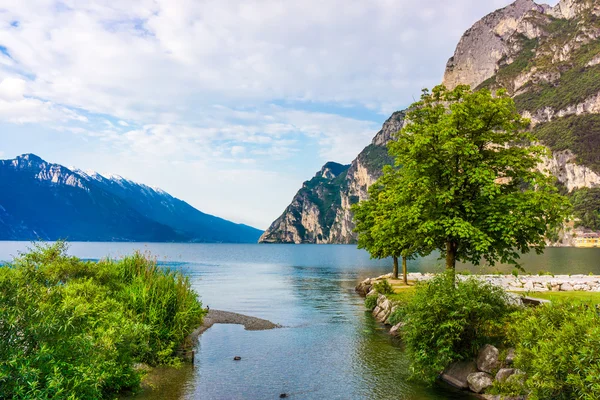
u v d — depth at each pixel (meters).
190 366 17.41
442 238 20.66
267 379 15.77
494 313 14.88
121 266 21.92
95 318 13.34
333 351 20.36
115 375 11.85
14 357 7.26
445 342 14.63
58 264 18.09
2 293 7.82
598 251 174.38
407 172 21.50
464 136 19.70
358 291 50.19
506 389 12.34
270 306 38.22
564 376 9.83
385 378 15.88
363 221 45.28
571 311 11.79
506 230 17.67
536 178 18.64
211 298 44.53
